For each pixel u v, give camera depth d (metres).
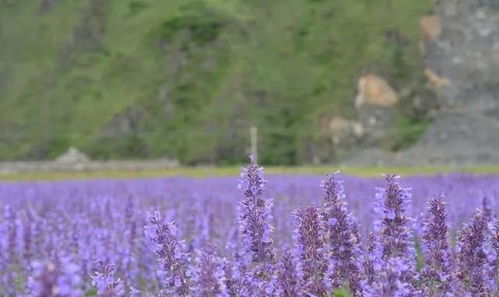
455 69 199.12
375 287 13.80
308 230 16.02
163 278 16.77
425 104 192.38
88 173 136.12
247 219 16.06
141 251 24.28
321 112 191.25
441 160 164.50
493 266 16.81
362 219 32.19
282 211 34.09
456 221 31.91
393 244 14.55
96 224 30.25
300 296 14.60
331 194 16.53
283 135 186.62
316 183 65.31
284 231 28.67
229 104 196.38
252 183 16.19
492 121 181.00
